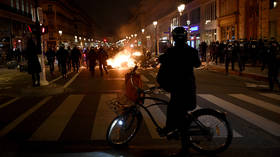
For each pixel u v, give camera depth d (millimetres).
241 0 26984
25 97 9555
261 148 4562
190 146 4324
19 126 5941
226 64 16703
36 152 4363
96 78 15727
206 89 10898
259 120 6285
